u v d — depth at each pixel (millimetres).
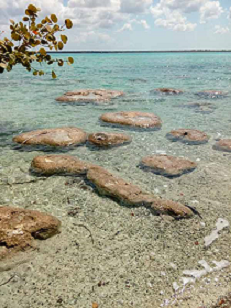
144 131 3369
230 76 10062
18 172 2182
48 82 8359
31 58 1854
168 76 10297
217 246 1396
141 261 1299
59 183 2014
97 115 4141
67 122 3711
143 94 6191
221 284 1171
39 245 1375
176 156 2539
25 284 1165
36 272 1225
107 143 2824
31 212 1490
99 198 1827
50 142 2764
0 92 6230
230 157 2518
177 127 3559
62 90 6695
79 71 13047
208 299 1101
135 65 17875
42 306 1068
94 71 12977
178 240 1442
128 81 8688
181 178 2119
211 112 4395
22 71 13406
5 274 1208
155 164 2297
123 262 1293
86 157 2533
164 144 2904
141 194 1823
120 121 3605
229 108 4668
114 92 5941
